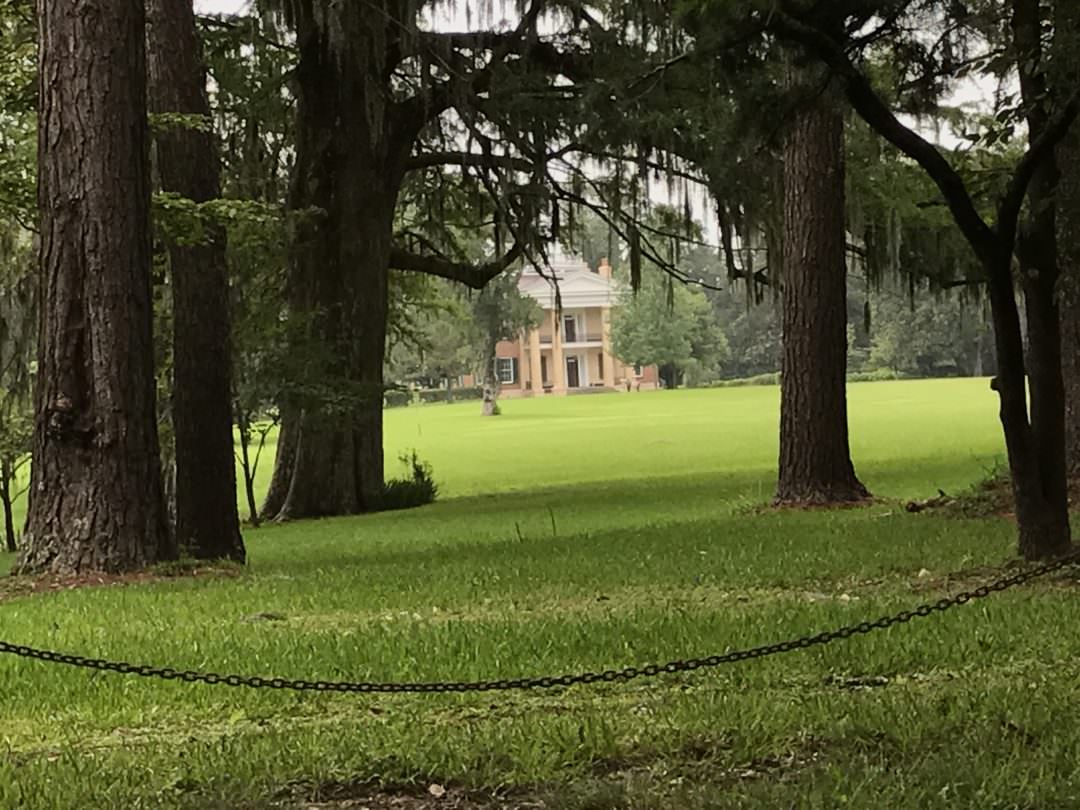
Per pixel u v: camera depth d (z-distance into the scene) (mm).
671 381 105562
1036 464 8969
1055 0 7883
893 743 4496
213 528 13648
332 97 23047
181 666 6523
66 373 10953
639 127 16047
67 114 10891
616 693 5629
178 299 13805
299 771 4402
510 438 51938
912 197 25141
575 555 11648
